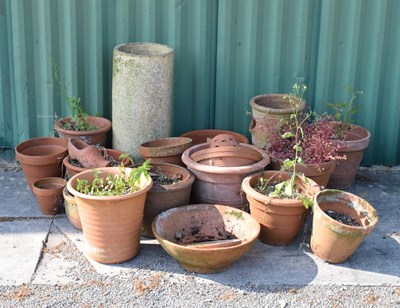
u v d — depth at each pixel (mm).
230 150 3121
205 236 3004
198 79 3723
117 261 2891
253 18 3602
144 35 3664
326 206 3002
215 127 3801
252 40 3639
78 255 2955
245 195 3164
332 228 2812
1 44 3689
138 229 2906
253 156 3154
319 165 3180
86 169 3186
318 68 3688
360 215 2953
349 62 3668
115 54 3436
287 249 3031
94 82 3691
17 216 3250
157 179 3184
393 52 3680
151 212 3051
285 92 3736
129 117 3479
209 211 3035
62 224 3193
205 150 3152
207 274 2834
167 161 3338
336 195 3004
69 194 3096
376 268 2914
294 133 3404
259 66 3703
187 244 2947
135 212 2836
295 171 3152
